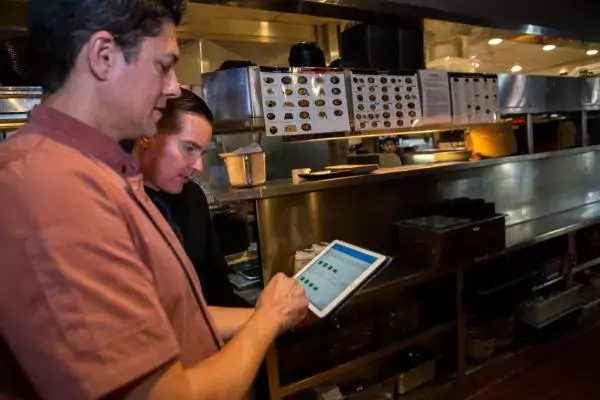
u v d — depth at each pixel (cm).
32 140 67
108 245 63
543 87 329
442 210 276
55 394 58
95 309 59
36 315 57
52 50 68
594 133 399
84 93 69
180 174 143
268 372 186
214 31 320
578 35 364
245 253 257
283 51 356
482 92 288
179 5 77
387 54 259
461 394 246
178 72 312
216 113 209
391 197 264
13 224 59
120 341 61
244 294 208
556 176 365
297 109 214
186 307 83
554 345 291
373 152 378
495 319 276
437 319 247
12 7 229
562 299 304
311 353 209
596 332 306
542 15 332
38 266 58
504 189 327
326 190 236
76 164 66
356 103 233
